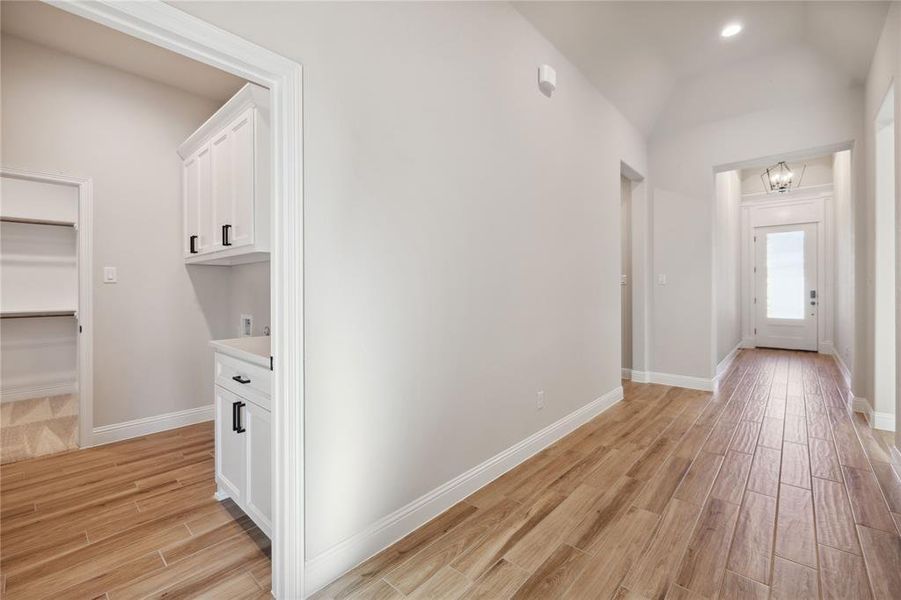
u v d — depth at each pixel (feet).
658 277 14.87
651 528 5.96
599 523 6.11
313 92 4.79
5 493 7.18
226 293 11.67
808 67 11.36
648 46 10.84
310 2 4.77
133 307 10.00
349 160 5.19
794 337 22.63
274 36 4.43
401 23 5.87
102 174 9.53
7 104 8.38
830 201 21.35
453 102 6.77
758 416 11.08
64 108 9.04
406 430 6.00
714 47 11.09
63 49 8.95
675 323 14.55
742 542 5.59
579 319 10.62
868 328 10.87
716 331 15.72
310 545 4.79
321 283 4.89
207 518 6.39
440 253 6.56
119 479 7.70
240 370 6.22
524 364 8.55
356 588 4.85
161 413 10.44
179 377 10.77
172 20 3.69
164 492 7.22
